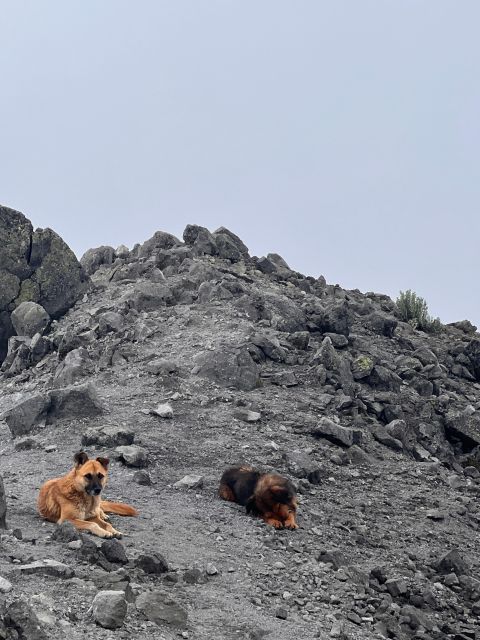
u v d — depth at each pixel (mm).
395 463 15914
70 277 24859
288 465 14328
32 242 24594
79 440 14750
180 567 9477
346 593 9906
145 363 18781
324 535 11891
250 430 15750
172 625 7758
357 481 14586
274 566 10203
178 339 20062
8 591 7438
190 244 28672
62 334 21875
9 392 19906
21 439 15078
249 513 11953
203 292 22953
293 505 11789
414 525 13250
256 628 8148
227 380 17859
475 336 27906
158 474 13281
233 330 20359
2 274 24031
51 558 8656
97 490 9859
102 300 24484
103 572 8484
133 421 15641
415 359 21812
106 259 29250
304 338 20641
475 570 12062
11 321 23859
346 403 17516
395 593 10414
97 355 19688
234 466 12805
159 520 11078
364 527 12570
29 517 10305
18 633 6660
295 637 8180
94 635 7086
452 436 18359
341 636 8492
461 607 10594
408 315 27391
